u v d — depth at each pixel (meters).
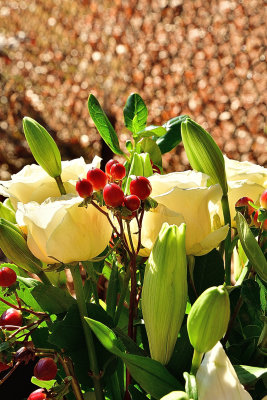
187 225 0.88
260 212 0.87
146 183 0.85
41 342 0.93
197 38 3.85
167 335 0.86
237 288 0.92
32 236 0.87
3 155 4.13
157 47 4.02
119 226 0.89
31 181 0.93
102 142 3.99
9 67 4.62
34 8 4.76
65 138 4.22
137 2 4.15
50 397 0.88
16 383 1.00
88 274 0.94
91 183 0.85
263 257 0.86
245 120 3.62
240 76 3.67
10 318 0.89
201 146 0.91
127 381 0.91
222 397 0.80
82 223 0.86
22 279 0.95
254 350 0.88
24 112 4.43
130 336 0.90
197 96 3.83
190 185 0.89
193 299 0.93
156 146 1.00
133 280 0.89
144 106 0.99
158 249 0.85
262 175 0.94
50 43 4.59
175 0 3.94
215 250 0.93
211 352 0.82
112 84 4.23
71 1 4.55
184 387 0.85
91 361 0.89
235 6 3.70
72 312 0.89
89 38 4.40
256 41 3.62
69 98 4.37
